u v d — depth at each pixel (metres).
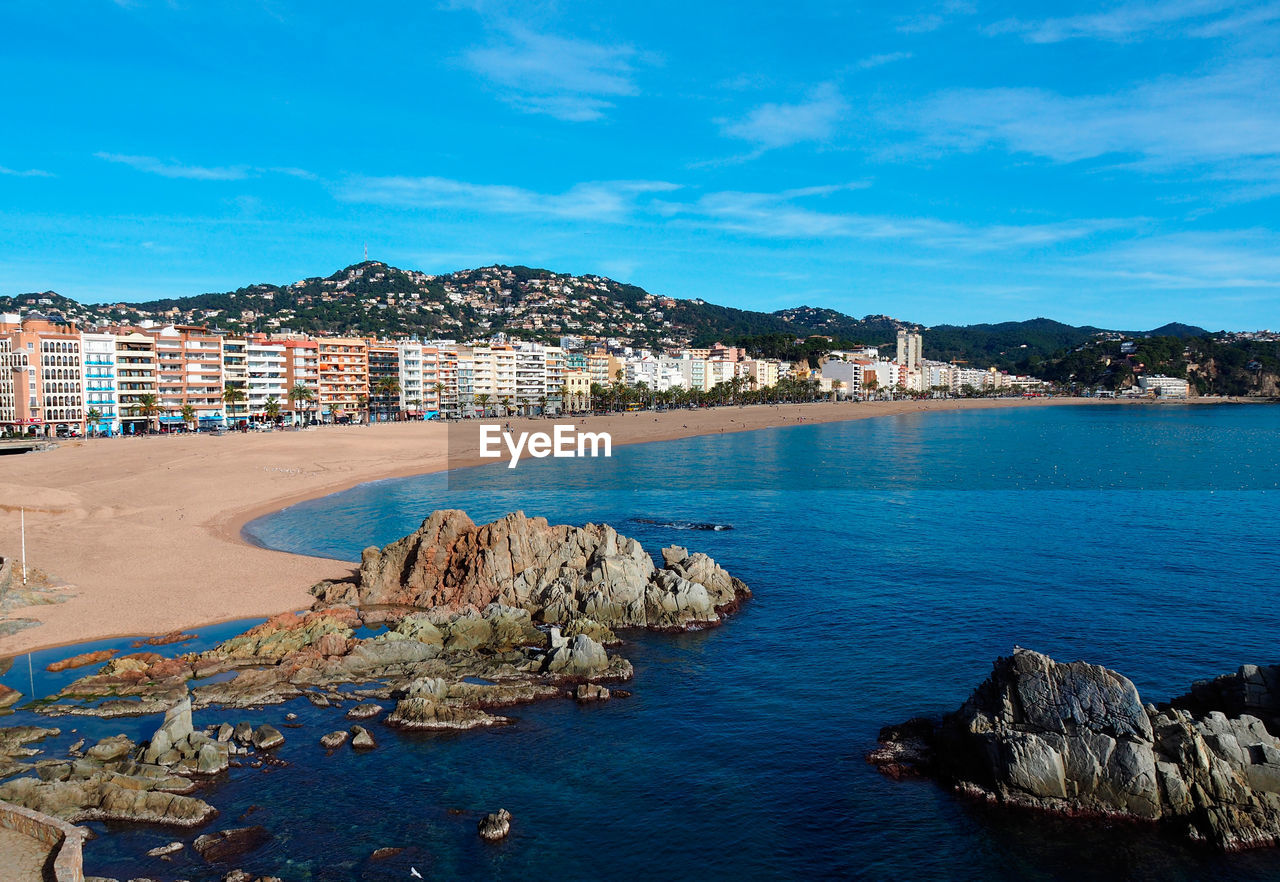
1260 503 106.81
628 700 44.94
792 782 36.94
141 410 178.00
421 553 63.06
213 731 40.16
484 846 32.28
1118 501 108.56
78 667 47.84
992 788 35.38
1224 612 58.03
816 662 50.03
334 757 38.56
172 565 68.06
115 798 33.81
